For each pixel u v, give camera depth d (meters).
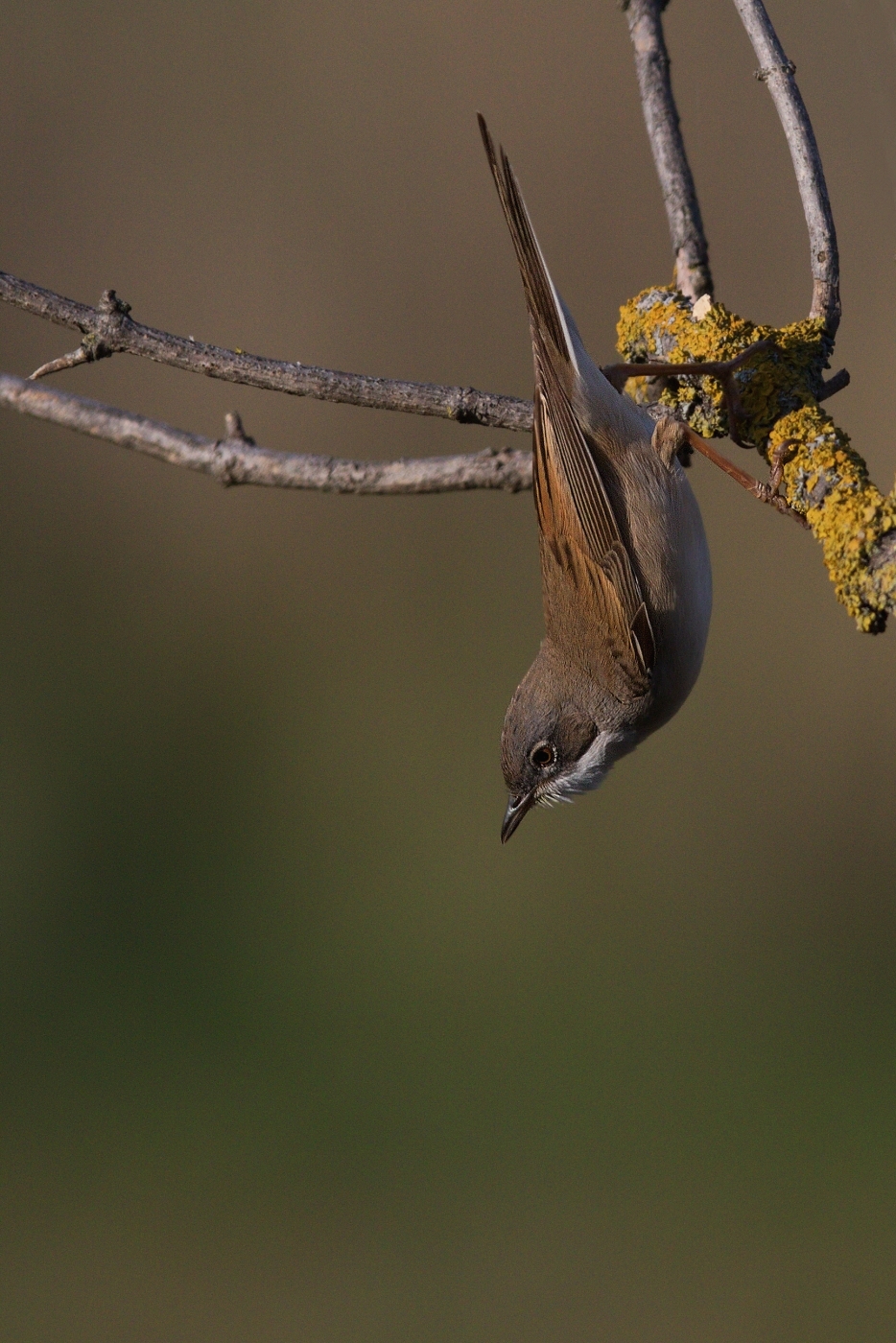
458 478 5.77
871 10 11.51
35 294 5.95
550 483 6.60
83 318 5.95
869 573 5.41
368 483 5.60
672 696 7.05
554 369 6.46
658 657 6.88
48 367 5.98
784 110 6.72
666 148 7.25
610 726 7.12
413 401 6.31
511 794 7.45
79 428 5.49
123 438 5.51
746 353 6.38
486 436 13.60
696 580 6.77
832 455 5.87
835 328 6.57
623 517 6.66
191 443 5.52
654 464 6.62
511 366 13.76
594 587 6.76
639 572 6.70
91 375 13.87
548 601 7.05
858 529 5.48
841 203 12.05
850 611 5.48
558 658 7.16
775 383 6.29
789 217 12.86
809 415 6.08
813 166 6.67
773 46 6.77
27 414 5.50
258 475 5.54
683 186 7.20
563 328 6.46
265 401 13.73
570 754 7.23
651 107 7.32
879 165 11.83
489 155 6.34
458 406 6.41
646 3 7.43
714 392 6.64
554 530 6.76
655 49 7.39
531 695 7.26
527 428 6.47
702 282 7.10
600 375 6.62
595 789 7.38
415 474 5.73
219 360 6.02
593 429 6.59
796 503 5.93
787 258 12.77
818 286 6.61
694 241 7.14
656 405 6.89
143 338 5.97
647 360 7.08
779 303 12.66
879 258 12.02
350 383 6.18
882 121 11.69
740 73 13.20
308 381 6.11
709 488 13.17
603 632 6.86
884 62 11.55
